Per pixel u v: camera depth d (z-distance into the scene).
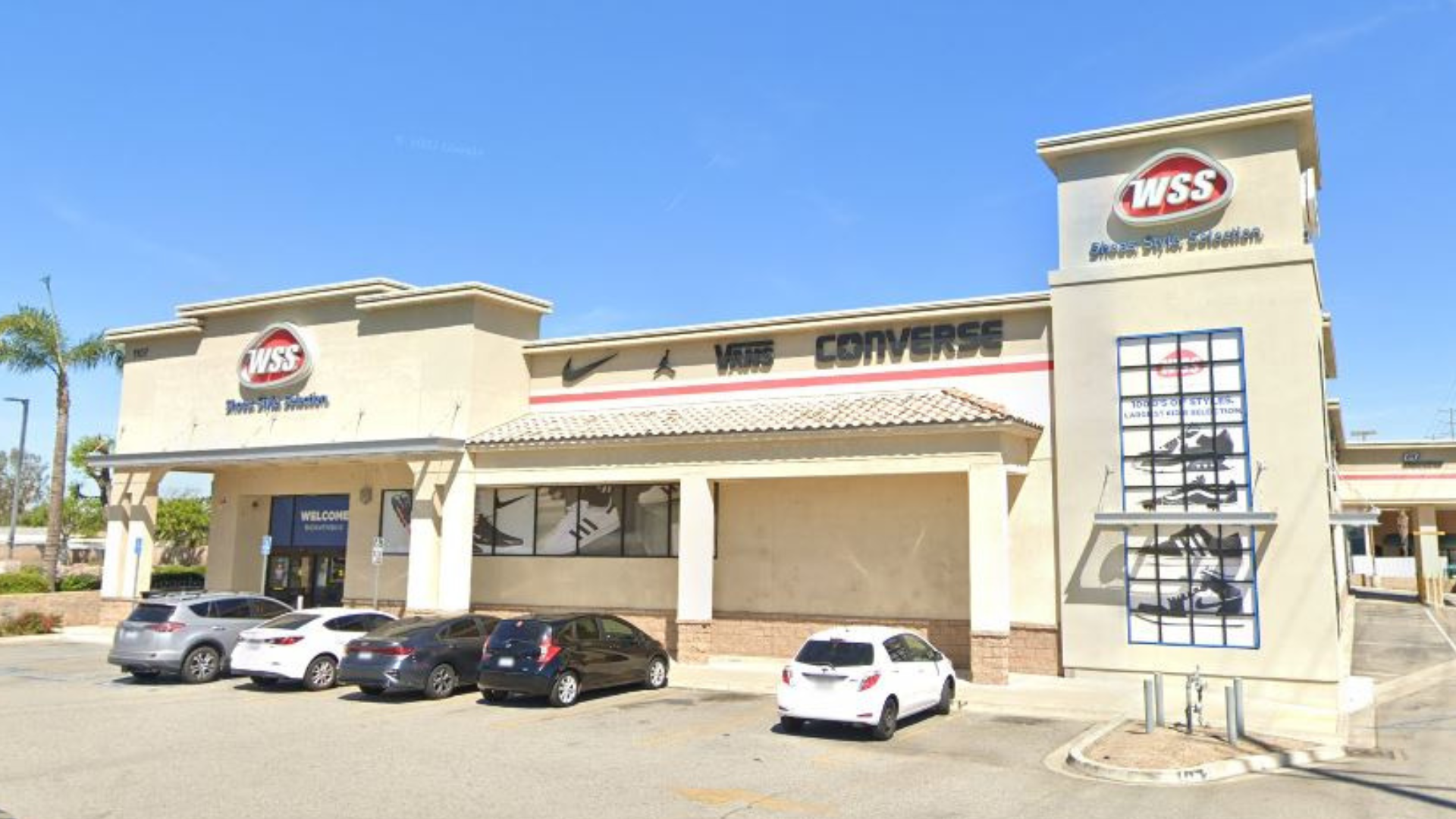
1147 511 20.09
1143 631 19.95
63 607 33.28
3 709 17.42
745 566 24.73
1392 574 61.62
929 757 13.73
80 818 10.27
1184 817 10.68
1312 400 19.14
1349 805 11.30
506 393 27.48
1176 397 20.23
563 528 27.28
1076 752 13.66
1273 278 19.69
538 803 10.98
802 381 24.80
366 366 28.27
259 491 31.95
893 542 23.31
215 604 21.73
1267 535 19.20
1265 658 18.94
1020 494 21.72
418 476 26.59
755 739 14.92
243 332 31.17
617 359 27.23
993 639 19.69
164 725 15.88
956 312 22.98
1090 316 21.14
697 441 23.14
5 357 38.97
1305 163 21.78
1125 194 21.03
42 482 108.19
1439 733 15.91
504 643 18.23
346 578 29.91
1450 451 45.97
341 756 13.49
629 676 19.44
